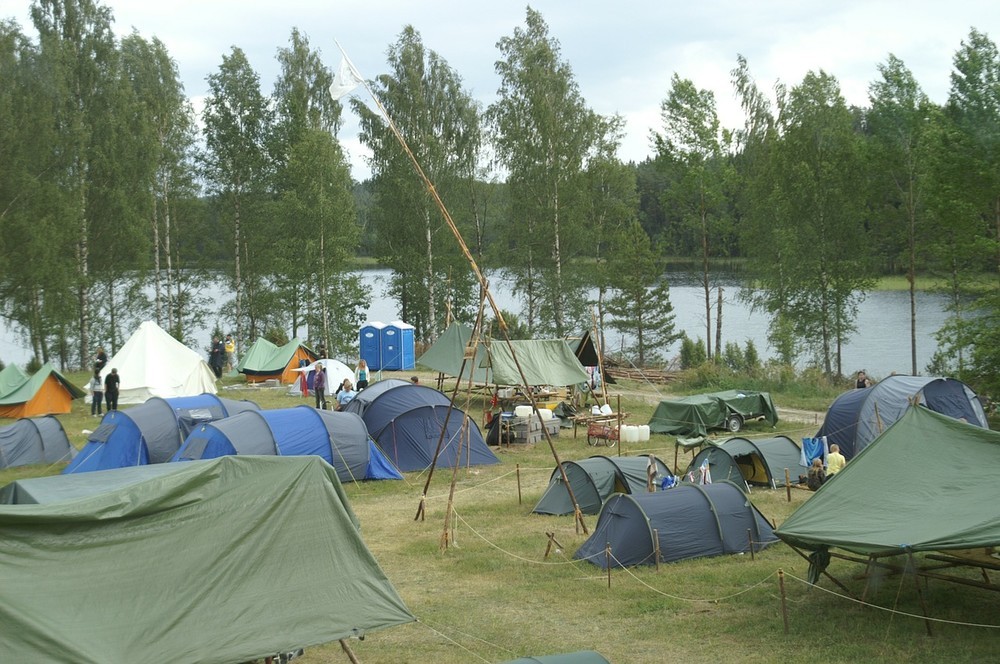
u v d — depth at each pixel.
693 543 15.10
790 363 46.19
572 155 48.59
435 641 11.44
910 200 45.91
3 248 38.03
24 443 22.89
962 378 31.20
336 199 48.62
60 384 30.80
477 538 16.73
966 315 54.06
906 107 45.69
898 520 11.78
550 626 12.00
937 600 12.46
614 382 40.66
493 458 24.44
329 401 33.50
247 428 20.34
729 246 59.28
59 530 8.58
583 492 18.52
